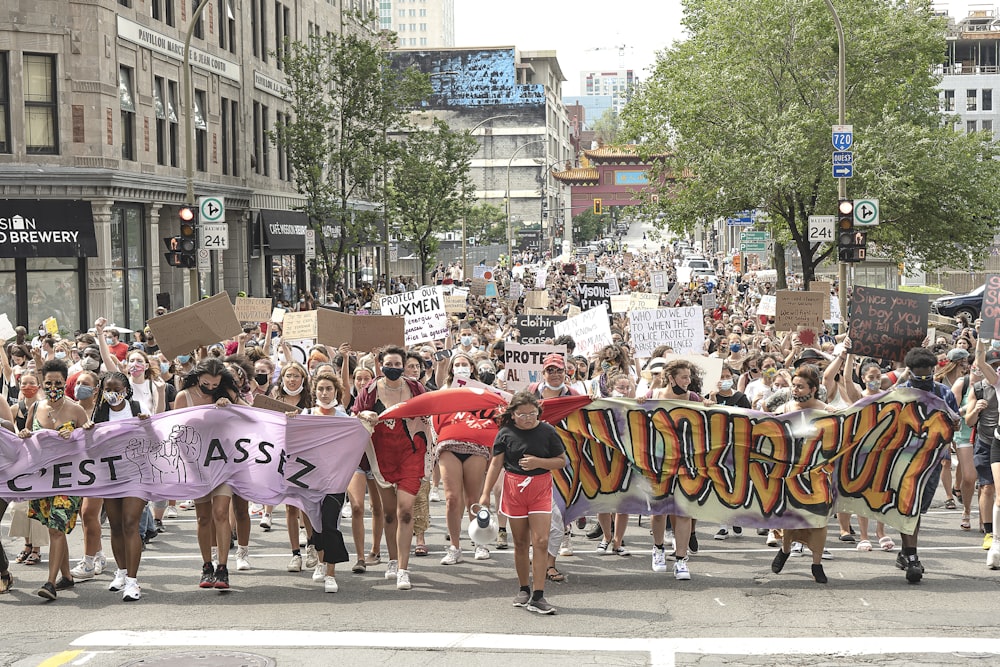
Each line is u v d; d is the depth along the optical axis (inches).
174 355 623.2
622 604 411.2
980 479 512.1
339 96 1998.0
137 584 425.7
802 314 805.2
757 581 446.9
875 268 1743.4
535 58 6190.9
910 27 1643.7
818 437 455.8
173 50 1510.8
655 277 1716.3
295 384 494.3
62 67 1286.9
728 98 1646.2
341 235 1856.5
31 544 492.7
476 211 4803.2
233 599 424.5
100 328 631.2
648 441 463.5
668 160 1800.0
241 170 1774.1
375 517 489.1
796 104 1611.7
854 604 408.8
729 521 455.2
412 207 2191.2
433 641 365.1
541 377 613.9
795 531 459.2
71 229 1280.8
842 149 1143.0
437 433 484.7
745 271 3203.7
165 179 1455.5
